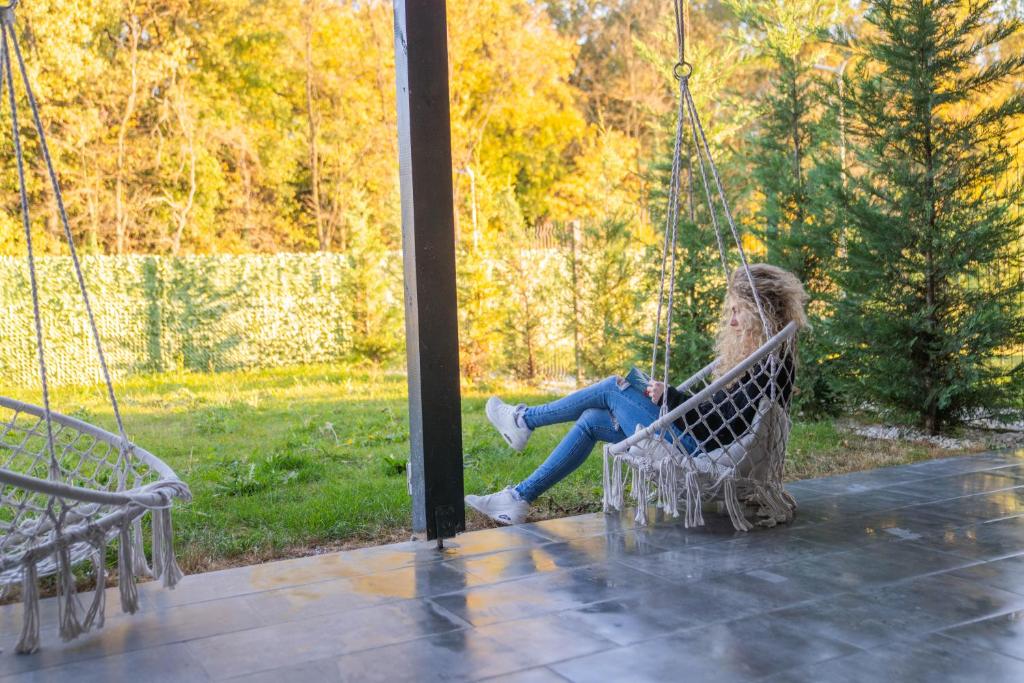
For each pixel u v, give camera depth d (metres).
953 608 2.70
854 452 5.55
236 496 4.57
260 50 19.62
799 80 8.23
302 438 6.50
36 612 2.43
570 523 3.84
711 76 8.88
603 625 2.60
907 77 6.05
